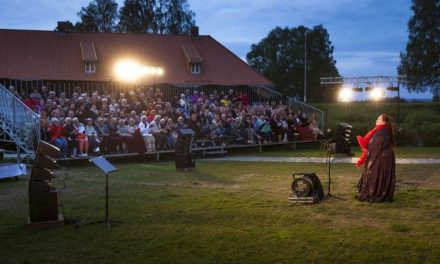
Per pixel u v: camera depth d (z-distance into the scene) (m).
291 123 23.33
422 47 48.06
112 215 8.88
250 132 21.69
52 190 8.21
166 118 19.47
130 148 17.70
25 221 8.55
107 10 57.00
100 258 6.57
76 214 9.00
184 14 55.84
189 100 25.17
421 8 48.31
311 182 9.75
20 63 29.66
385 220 8.32
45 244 7.18
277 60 69.19
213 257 6.54
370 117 29.91
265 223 8.19
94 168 15.85
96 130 17.84
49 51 31.23
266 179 13.16
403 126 25.52
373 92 25.84
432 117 29.62
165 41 35.19
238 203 9.82
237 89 32.19
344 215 8.72
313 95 66.88
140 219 8.56
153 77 30.44
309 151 21.58
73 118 17.31
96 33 34.19
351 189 11.27
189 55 32.97
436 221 8.20
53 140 16.20
